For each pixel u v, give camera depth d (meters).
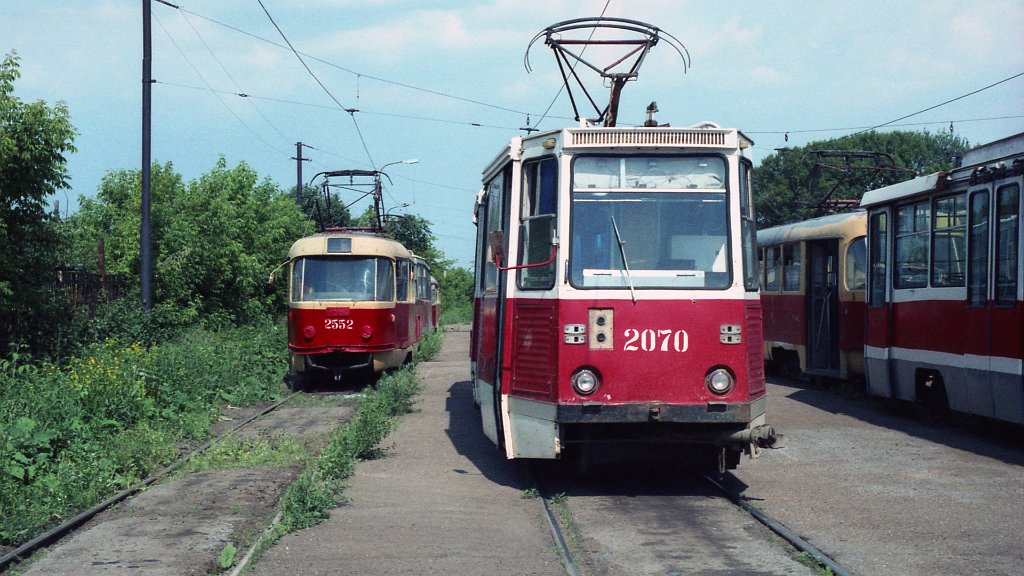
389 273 19.91
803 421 13.93
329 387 19.81
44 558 6.58
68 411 10.66
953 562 6.48
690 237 8.65
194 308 21.70
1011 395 10.77
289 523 7.57
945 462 10.52
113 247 21.39
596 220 8.63
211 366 16.97
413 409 15.79
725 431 8.62
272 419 14.48
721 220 8.68
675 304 8.48
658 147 8.70
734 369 8.48
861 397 16.77
